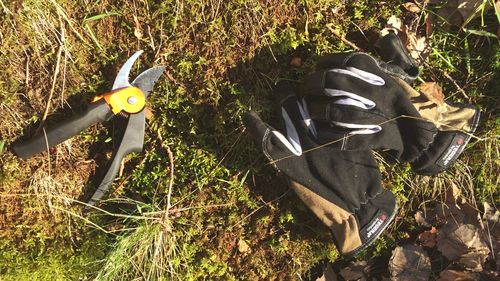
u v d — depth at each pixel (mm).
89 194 552
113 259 519
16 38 504
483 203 609
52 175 538
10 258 524
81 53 529
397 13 588
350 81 516
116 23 536
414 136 548
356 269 603
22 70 516
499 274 603
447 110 579
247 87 561
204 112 556
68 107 532
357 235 547
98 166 553
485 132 598
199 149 552
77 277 533
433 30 595
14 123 521
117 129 543
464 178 606
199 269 560
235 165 561
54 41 516
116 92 501
